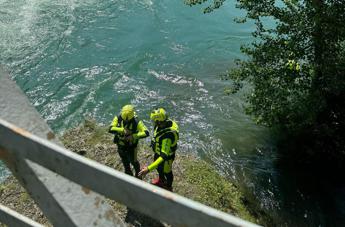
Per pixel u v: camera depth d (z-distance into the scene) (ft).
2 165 34.71
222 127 40.96
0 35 55.11
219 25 61.46
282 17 34.68
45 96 45.06
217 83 48.47
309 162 36.83
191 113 43.06
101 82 47.44
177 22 61.41
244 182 34.09
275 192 33.45
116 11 62.80
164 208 4.02
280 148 38.27
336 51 35.09
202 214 3.74
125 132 24.25
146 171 22.30
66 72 49.21
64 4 63.05
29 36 55.47
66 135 32.07
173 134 22.80
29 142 4.62
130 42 56.13
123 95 45.55
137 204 4.20
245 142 38.88
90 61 51.62
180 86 47.65
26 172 5.20
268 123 35.68
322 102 33.83
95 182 4.37
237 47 56.34
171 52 54.49
